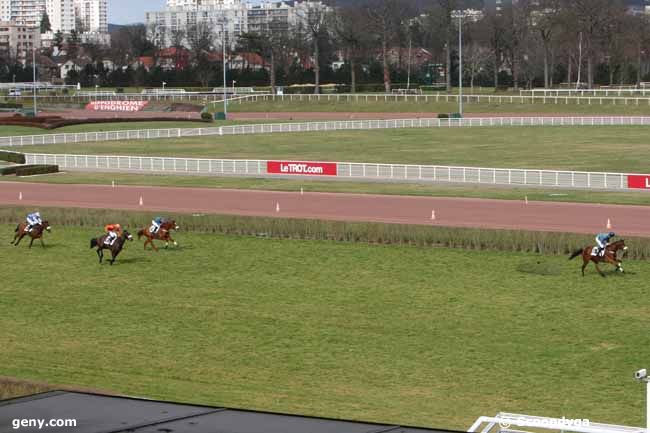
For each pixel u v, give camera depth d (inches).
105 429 619.5
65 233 2466.8
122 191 3093.0
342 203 2765.7
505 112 6087.6
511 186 3063.5
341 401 1226.6
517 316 1638.8
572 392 1262.3
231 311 1704.0
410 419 1150.3
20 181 3373.5
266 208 2696.9
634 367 1364.4
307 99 6776.6
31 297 1822.1
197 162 3563.0
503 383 1302.9
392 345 1488.7
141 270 2036.2
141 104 6815.9
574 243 2087.8
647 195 2819.9
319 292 1825.8
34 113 6289.4
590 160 3740.2
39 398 692.1
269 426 622.5
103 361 1418.6
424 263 2041.1
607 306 1686.8
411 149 4274.1
